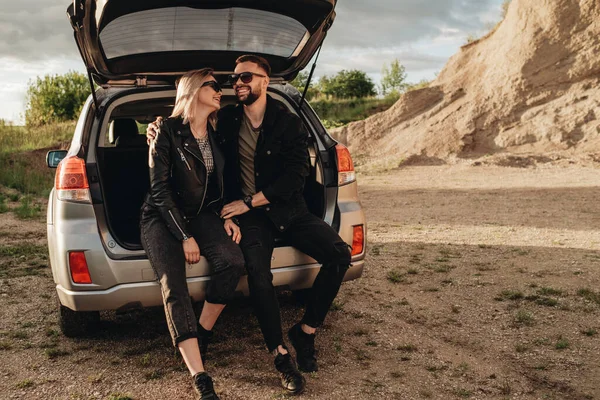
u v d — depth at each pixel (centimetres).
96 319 389
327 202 380
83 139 353
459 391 311
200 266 332
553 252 612
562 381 321
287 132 351
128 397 304
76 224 333
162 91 395
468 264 577
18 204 1110
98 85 404
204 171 339
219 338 391
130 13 343
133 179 452
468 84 2034
